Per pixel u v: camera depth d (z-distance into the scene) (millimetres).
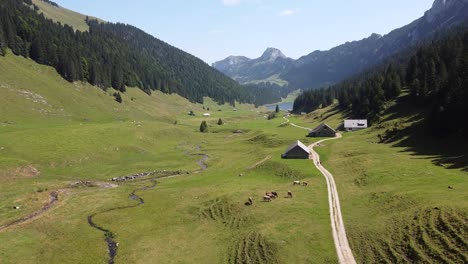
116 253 54000
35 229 61375
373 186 70625
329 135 147375
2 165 93312
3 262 49656
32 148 111125
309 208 62781
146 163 118875
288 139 147875
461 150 87062
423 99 140125
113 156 122938
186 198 78938
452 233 43219
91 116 182750
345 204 63125
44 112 160875
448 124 99438
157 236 59844
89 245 56469
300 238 51062
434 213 49125
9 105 150375
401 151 98625
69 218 67312
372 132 133750
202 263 49688
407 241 45156
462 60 122438
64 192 84312
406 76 181250
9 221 65125
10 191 81188
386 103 157250
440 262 39438
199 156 135625
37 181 91188
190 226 63875
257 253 49594
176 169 113688
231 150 145500
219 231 60344
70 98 190500
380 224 51531
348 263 43719
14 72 178375
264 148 138250
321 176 84812
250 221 61156
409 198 57719
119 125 158875
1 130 124875
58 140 122312
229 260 49750
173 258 51594
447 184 63156
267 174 95938
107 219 67500
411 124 120000
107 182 96812
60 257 52469
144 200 79688
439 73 150625
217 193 78688
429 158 86125
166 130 170750
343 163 93875
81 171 105062
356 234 50281
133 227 64000
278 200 69312
